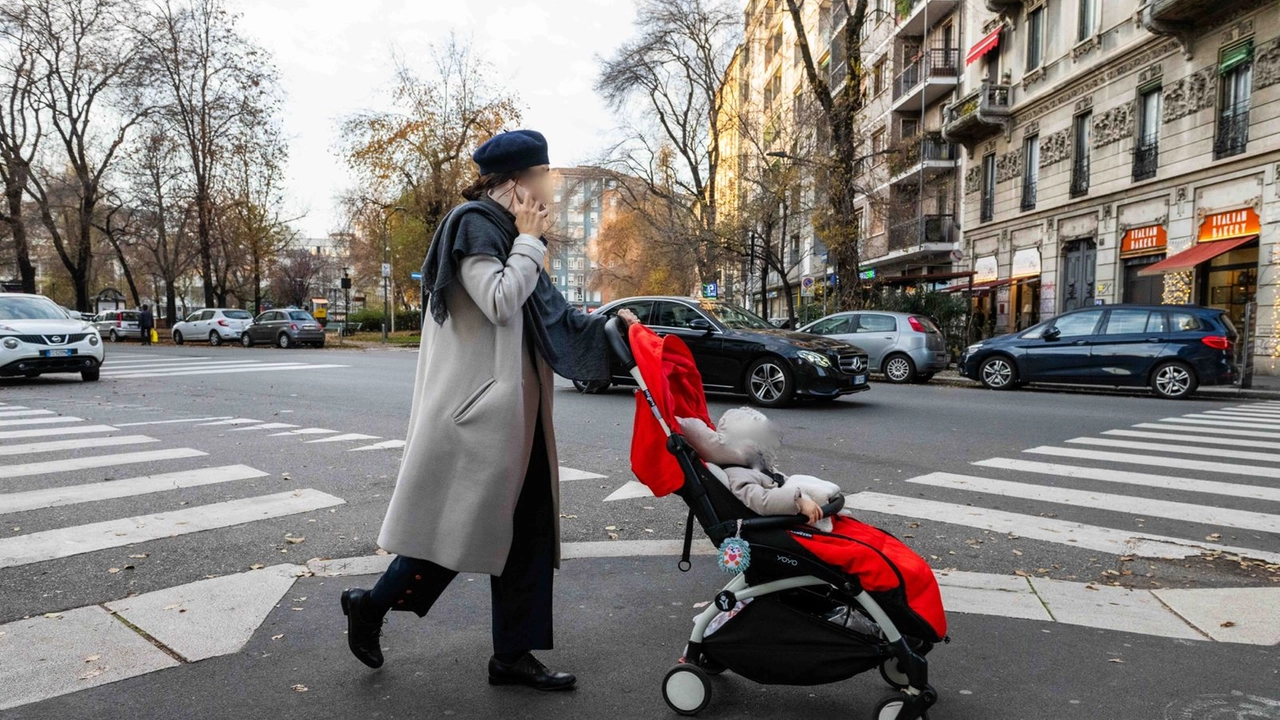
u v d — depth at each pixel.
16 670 2.86
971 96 28.00
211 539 4.53
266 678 2.83
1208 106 18.56
